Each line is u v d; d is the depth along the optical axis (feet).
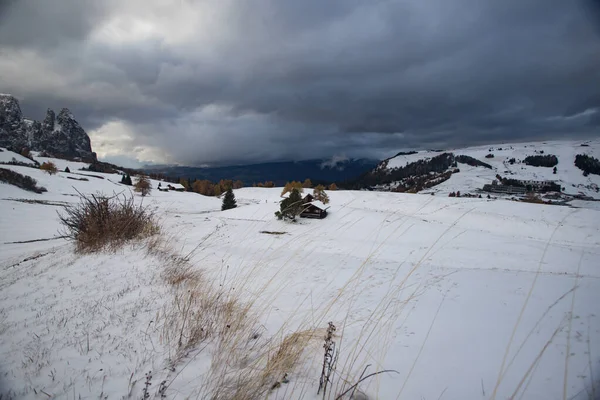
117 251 22.12
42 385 7.11
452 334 10.27
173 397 6.75
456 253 49.98
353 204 135.03
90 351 8.73
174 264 19.27
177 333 9.85
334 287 17.06
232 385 7.29
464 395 6.89
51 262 21.34
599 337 8.90
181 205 177.17
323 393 6.98
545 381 7.19
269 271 19.45
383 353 9.07
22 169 203.82
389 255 35.09
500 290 15.71
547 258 48.42
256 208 127.03
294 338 9.37
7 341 9.32
